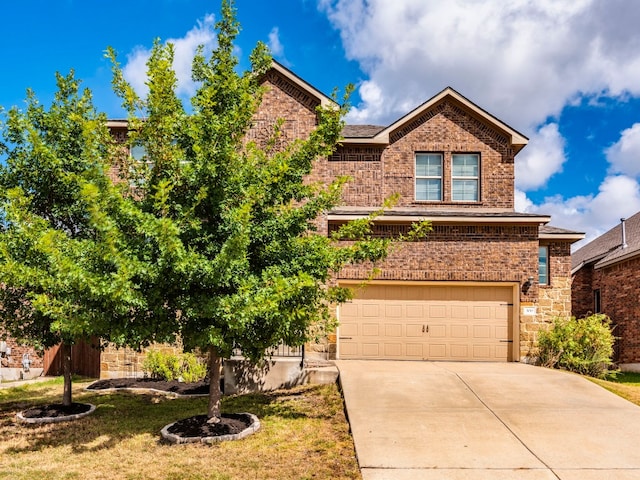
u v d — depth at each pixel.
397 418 8.52
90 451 7.57
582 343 13.73
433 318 14.47
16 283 7.82
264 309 6.80
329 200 8.50
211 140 7.63
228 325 7.39
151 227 6.68
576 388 10.38
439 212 14.91
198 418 8.82
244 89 8.03
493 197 15.49
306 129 14.57
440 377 11.10
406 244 14.44
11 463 7.09
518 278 14.38
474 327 14.43
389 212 14.85
